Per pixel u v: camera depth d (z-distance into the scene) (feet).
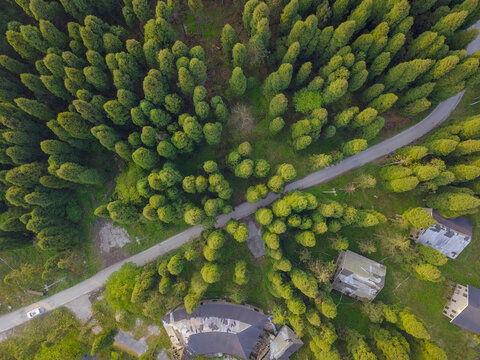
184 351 165.27
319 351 147.84
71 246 167.84
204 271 149.59
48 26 134.10
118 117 145.59
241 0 167.84
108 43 139.64
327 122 159.33
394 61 157.99
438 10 143.64
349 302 172.55
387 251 171.73
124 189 157.58
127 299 153.48
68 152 153.58
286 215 143.84
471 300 154.81
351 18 141.79
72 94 147.74
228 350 165.17
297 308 143.84
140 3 139.85
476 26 173.88
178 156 172.24
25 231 159.12
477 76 141.08
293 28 139.74
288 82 152.46
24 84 150.61
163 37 142.10
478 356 165.37
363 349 144.36
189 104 164.35
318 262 155.84
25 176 141.90
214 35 174.29
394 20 137.08
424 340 147.43
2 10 146.72
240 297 163.53
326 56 152.56
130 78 146.10
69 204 170.60
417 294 172.04
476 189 147.43
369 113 142.20
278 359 164.86
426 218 144.77
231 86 161.27
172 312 167.32
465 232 156.76
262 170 153.58
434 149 148.66
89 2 148.36
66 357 157.07
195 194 166.81
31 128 146.30
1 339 173.78
